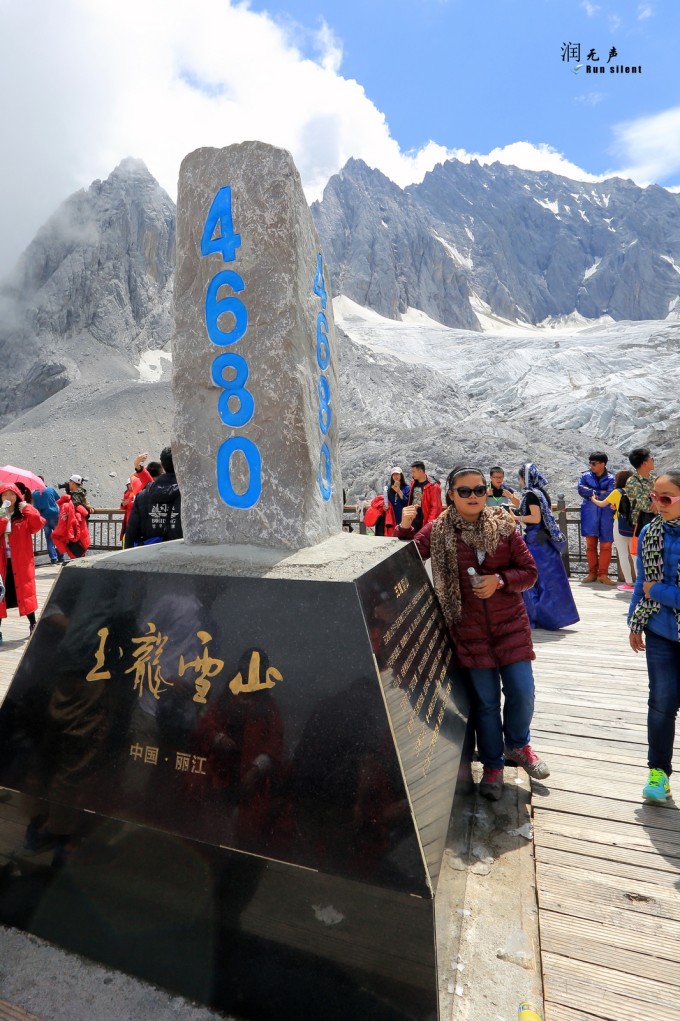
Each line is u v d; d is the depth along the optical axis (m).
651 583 2.69
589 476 8.29
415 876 1.45
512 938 1.88
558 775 3.02
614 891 2.14
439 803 1.77
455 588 2.60
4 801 2.00
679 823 2.56
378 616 1.81
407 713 1.76
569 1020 1.62
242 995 1.64
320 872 1.54
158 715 1.84
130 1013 1.66
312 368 2.38
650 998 1.69
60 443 59.94
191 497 2.39
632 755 3.22
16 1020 1.64
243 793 1.66
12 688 2.10
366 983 1.51
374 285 143.25
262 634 1.79
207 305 2.32
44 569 9.48
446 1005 1.57
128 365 101.50
